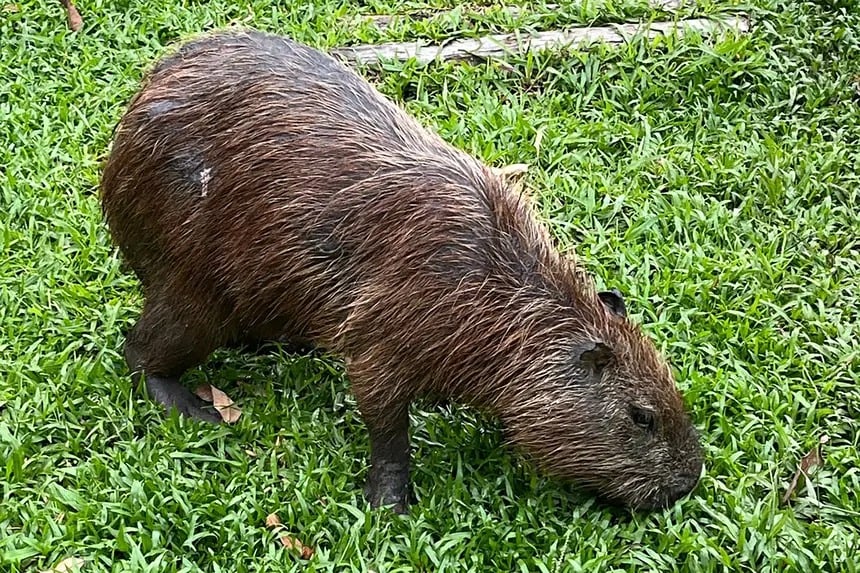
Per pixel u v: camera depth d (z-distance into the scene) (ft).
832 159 11.24
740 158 11.36
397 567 8.45
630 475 8.57
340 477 8.92
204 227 8.76
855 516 8.80
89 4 12.71
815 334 9.95
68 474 8.85
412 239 8.45
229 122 8.69
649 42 12.19
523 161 11.26
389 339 8.52
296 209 8.57
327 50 12.18
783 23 12.50
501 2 12.92
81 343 9.70
